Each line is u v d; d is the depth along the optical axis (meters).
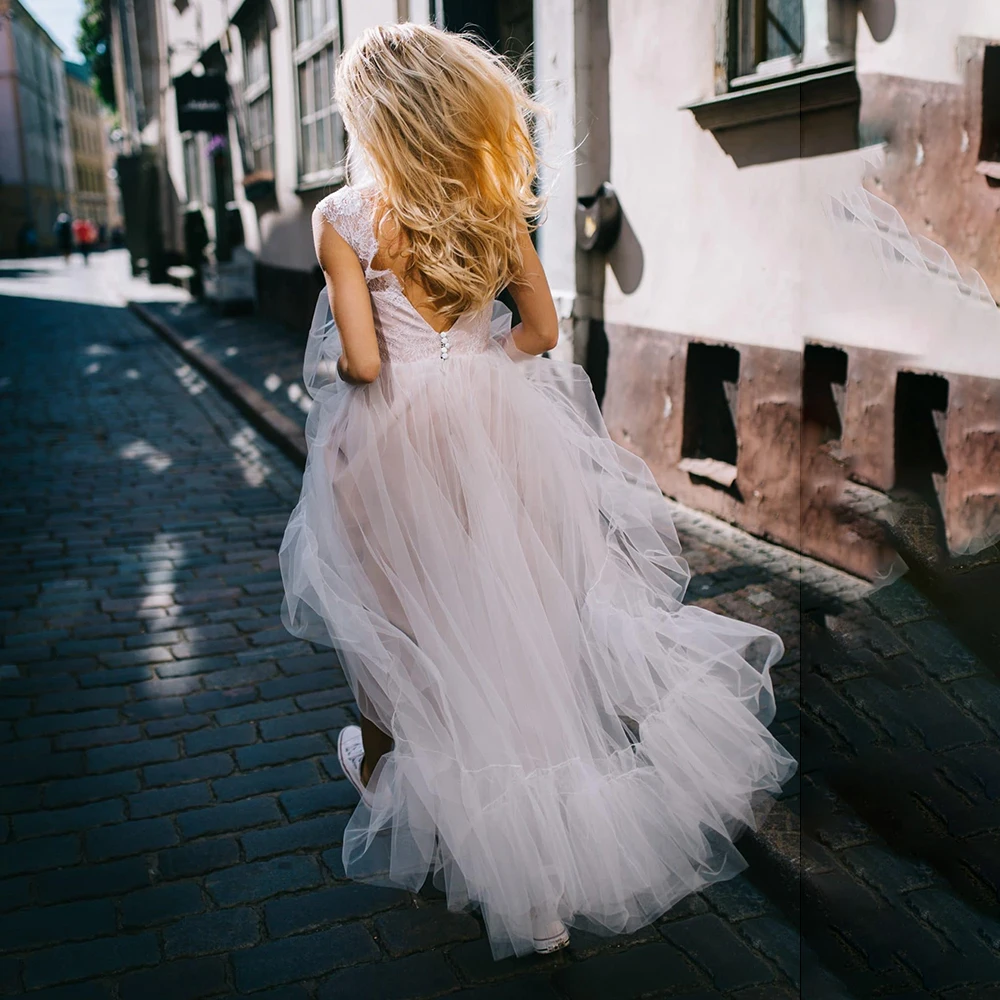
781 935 2.10
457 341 2.00
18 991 1.98
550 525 2.07
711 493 4.32
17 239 45.81
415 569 1.95
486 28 5.32
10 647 3.57
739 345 4.02
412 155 1.81
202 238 16.67
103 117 72.06
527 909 1.91
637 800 1.99
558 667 1.96
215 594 4.09
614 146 4.75
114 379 9.40
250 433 7.07
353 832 2.27
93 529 4.94
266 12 10.81
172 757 2.85
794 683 2.84
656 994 1.95
